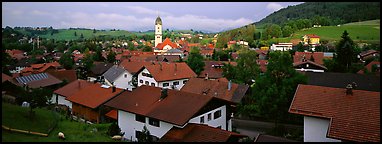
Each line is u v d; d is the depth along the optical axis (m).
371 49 114.31
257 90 38.94
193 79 53.72
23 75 62.69
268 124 41.88
